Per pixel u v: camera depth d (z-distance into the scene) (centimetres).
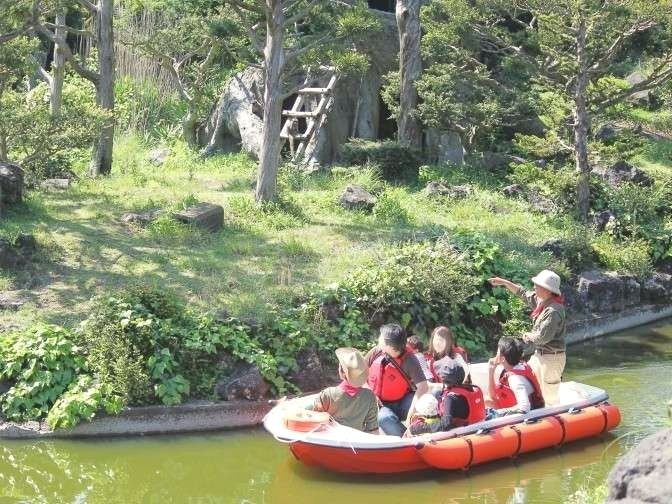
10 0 1580
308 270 1457
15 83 2681
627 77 2759
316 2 1766
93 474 1028
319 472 1030
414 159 2177
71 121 1739
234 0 1739
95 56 2795
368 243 1599
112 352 1158
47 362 1151
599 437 1136
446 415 1034
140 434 1132
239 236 1616
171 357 1177
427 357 1113
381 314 1366
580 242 1733
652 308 1762
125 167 2169
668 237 1906
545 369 1142
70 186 1872
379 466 1000
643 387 1329
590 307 1666
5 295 1302
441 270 1436
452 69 2127
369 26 1789
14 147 1792
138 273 1405
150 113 2664
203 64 2462
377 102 2428
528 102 2103
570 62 1928
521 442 1052
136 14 2736
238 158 2372
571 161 2167
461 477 1018
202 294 1333
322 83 2405
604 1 2000
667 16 1877
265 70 1761
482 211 1898
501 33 2155
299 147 2336
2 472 1025
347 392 1016
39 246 1453
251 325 1258
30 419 1121
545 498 963
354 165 2172
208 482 1012
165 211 1645
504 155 2230
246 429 1162
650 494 621
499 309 1488
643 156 2373
